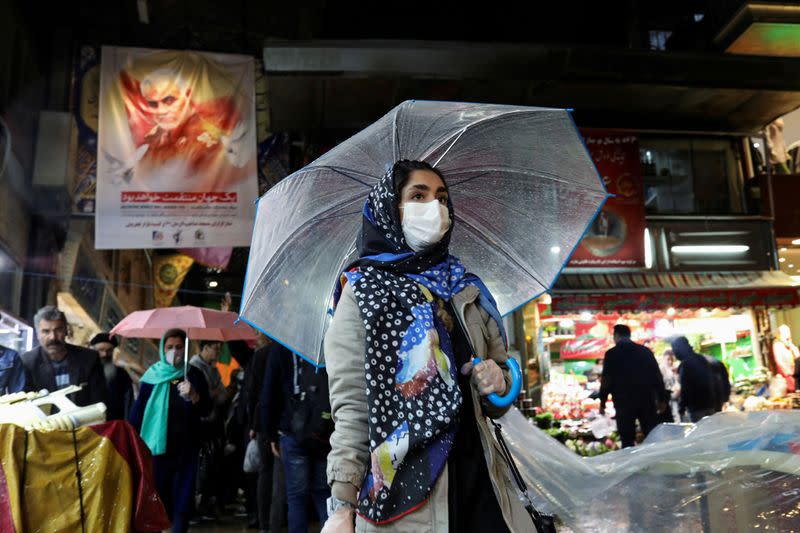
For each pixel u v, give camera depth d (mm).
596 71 11125
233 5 12523
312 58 10320
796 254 14125
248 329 7770
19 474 3336
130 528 3568
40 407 4039
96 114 11164
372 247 1766
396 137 2168
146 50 11438
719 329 13516
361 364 1552
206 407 5926
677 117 12789
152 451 5336
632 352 8352
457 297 1669
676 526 2738
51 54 11180
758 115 12617
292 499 4301
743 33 11656
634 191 12008
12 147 9453
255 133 11547
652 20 13992
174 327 6605
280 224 2262
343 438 1507
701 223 12367
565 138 2207
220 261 11203
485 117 2152
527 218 2277
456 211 2291
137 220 10789
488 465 1492
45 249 10328
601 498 2967
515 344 11320
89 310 12625
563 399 11719
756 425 2826
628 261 11656
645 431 8219
